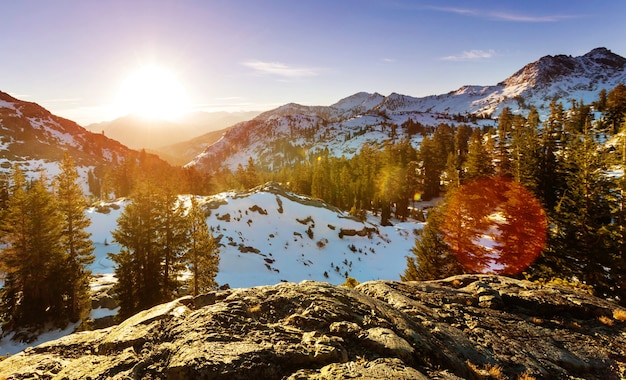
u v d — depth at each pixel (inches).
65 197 1124.5
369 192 3213.6
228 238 2030.0
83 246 1147.3
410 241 2460.6
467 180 1694.1
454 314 428.1
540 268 939.3
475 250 1028.5
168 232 1065.5
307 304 335.9
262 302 344.8
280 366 236.8
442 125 3713.1
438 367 271.4
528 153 1465.3
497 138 3142.2
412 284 528.4
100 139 7608.3
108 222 2333.9
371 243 2347.4
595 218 841.5
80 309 1083.9
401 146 3710.6
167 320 322.0
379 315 331.3
